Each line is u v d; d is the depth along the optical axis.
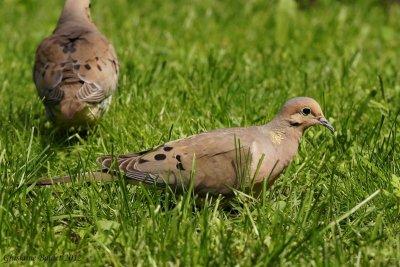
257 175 9.45
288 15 20.38
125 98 13.45
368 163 10.26
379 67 16.14
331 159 11.14
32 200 9.55
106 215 9.42
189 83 14.25
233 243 8.70
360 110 12.73
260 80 14.67
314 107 9.75
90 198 9.42
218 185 9.42
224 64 16.16
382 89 13.26
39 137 11.82
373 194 9.08
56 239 8.74
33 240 8.63
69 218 9.38
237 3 22.16
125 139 11.73
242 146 9.45
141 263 8.19
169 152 9.48
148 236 8.73
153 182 9.41
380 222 8.88
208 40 18.36
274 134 9.69
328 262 8.18
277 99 13.45
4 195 9.12
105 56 12.52
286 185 10.34
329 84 14.16
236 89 13.77
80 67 12.10
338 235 9.06
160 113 12.62
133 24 19.77
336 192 10.04
